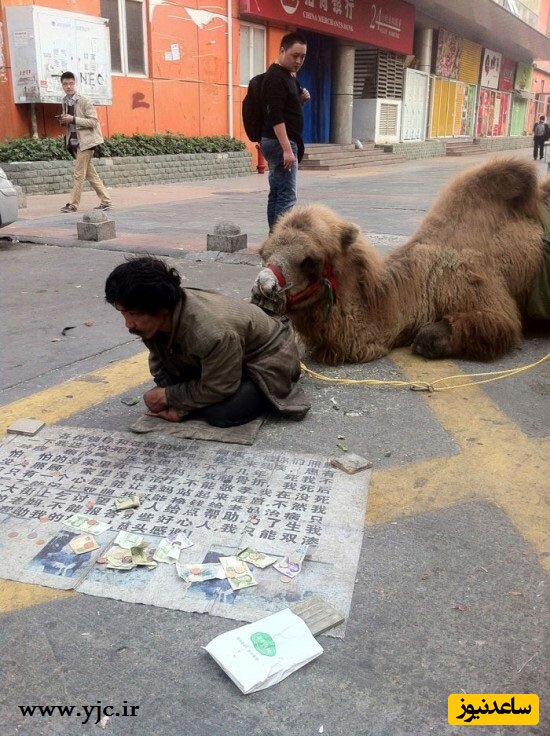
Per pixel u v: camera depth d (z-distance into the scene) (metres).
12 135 14.53
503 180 4.61
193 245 8.35
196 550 2.59
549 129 29.25
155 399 3.54
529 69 46.88
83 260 7.86
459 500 2.95
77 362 4.64
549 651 2.16
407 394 4.03
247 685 2.00
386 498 2.96
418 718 1.94
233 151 19.83
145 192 15.17
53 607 2.34
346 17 23.50
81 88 14.89
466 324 4.44
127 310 3.05
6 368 4.53
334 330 4.30
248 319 3.43
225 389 3.37
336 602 2.34
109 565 2.50
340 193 14.52
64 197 13.89
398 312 4.50
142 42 17.09
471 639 2.21
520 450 3.36
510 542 2.67
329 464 3.17
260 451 3.28
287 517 2.78
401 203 12.56
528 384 4.18
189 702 2.00
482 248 4.56
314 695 2.02
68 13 14.28
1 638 2.22
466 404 3.89
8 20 13.78
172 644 2.19
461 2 27.61
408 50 28.14
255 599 2.36
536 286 4.77
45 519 2.78
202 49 18.70
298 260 3.88
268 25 20.77
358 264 4.28
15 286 6.71
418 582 2.46
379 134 27.95
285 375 3.61
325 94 25.58
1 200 8.66
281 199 7.25
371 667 2.11
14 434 3.48
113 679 2.07
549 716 1.94
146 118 17.58
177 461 3.20
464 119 37.41
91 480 3.05
